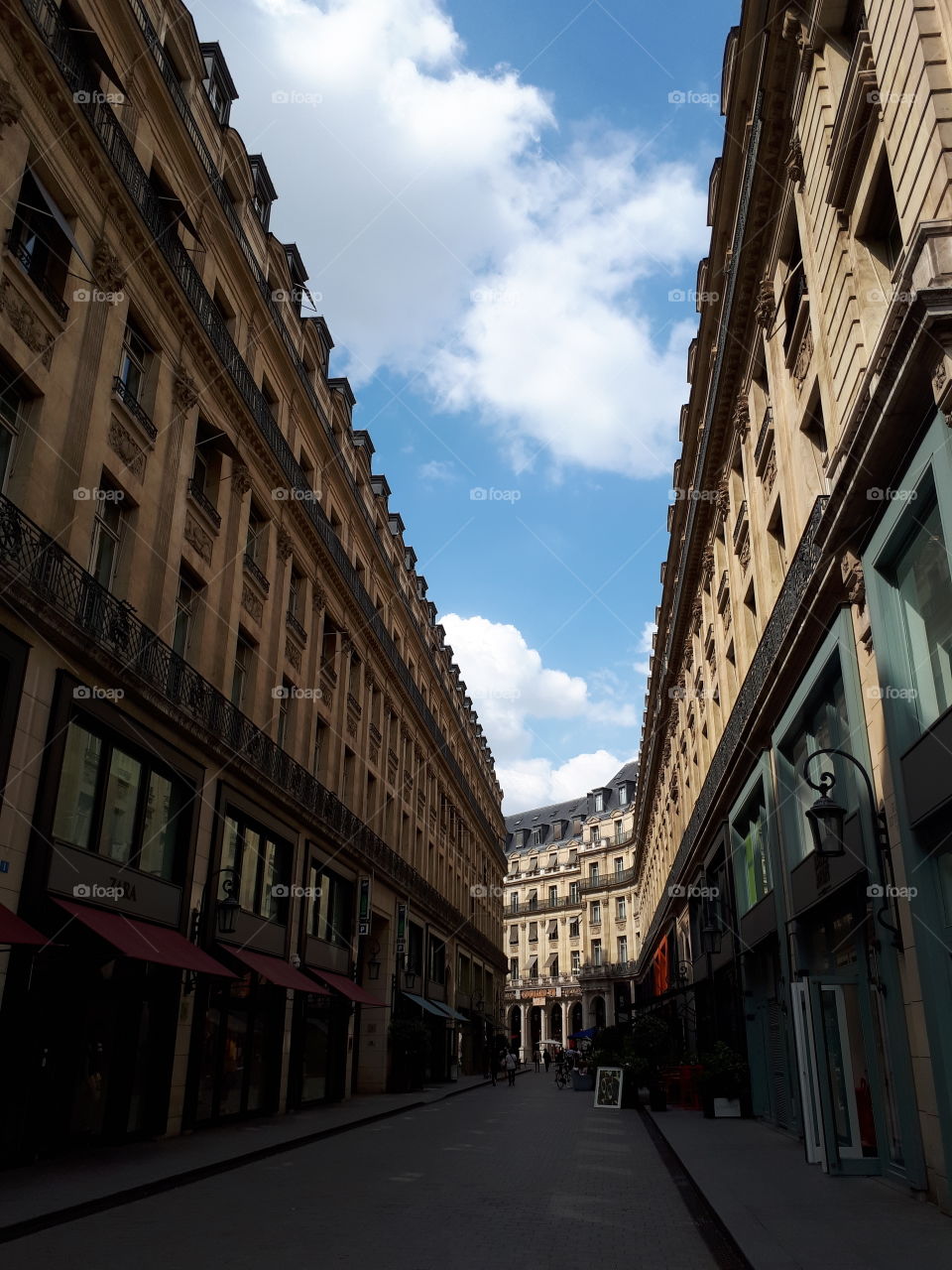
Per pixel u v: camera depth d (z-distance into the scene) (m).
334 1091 25.34
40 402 12.96
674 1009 33.69
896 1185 10.14
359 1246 7.23
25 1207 8.38
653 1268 6.68
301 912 22.80
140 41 16.25
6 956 11.09
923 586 9.49
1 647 11.36
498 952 63.66
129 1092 14.25
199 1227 7.97
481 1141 15.62
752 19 14.51
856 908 11.62
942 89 8.70
